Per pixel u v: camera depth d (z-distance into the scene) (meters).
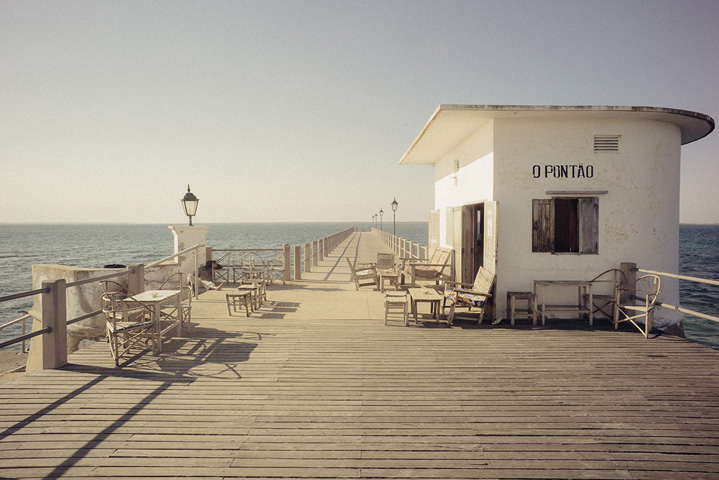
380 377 4.69
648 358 5.37
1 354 10.69
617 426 3.63
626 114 7.27
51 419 3.68
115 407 3.92
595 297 7.20
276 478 2.89
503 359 5.31
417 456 3.16
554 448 3.28
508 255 7.65
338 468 3.00
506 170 7.61
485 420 3.71
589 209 7.61
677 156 8.04
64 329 5.05
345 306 8.53
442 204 12.22
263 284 9.02
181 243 10.74
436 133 8.92
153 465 3.02
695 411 3.92
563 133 7.55
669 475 2.96
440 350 5.66
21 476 2.89
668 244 7.85
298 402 4.05
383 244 31.78
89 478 2.88
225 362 5.15
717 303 20.30
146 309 5.80
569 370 4.94
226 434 3.45
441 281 9.76
